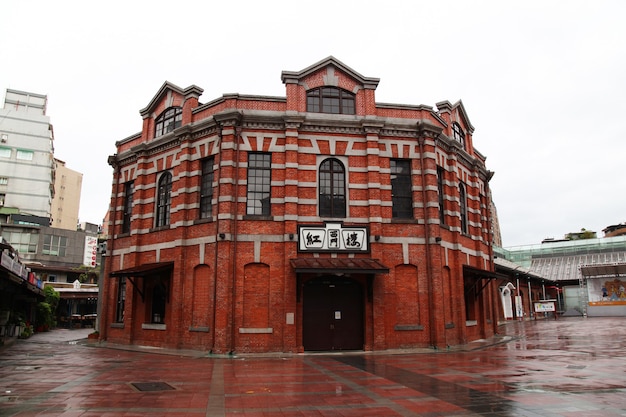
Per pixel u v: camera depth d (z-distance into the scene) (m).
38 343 26.52
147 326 22.84
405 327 20.41
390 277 20.73
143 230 24.41
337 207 21.28
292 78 21.83
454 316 22.59
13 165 69.56
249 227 20.27
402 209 22.06
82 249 64.88
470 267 23.78
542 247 86.69
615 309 58.53
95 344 24.77
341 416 8.55
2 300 27.89
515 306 52.03
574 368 14.51
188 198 22.09
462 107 27.83
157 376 13.44
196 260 20.98
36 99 74.62
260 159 21.38
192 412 8.87
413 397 10.20
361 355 18.64
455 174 24.48
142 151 25.16
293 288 19.64
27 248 59.72
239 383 12.16
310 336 19.94
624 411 8.67
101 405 9.47
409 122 22.42
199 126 22.09
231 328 19.17
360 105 22.34
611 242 81.94
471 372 13.89
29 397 10.30
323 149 21.50
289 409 9.12
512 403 9.46
